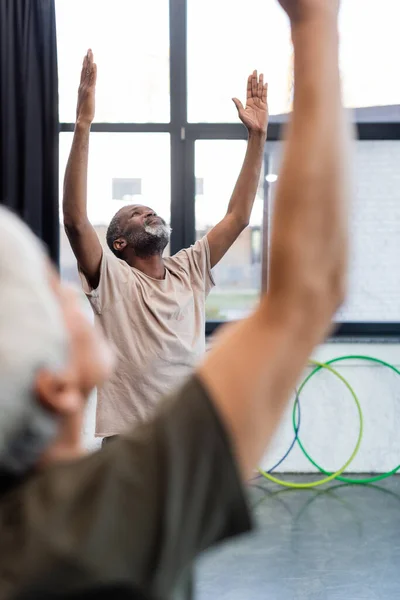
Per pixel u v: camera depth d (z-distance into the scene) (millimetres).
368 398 4918
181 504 483
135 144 4973
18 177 4684
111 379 2520
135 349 2514
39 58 4637
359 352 4895
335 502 4414
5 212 509
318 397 4922
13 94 4641
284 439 4938
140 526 468
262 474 4781
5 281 464
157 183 5004
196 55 4961
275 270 551
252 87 2746
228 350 535
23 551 449
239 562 3504
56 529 455
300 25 586
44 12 4602
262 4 4918
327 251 549
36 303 465
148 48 4918
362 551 3635
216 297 5070
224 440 500
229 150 5004
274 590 3197
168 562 472
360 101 4945
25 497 486
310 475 4938
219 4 4918
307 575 3350
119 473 484
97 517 459
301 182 547
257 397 515
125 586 450
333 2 598
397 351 4898
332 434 4930
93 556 444
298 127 562
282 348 530
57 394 469
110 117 4965
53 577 437
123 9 4883
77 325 539
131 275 2592
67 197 2484
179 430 499
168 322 2570
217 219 5043
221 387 516
